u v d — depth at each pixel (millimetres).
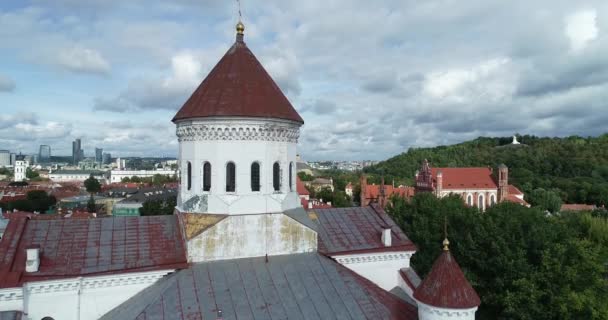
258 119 27141
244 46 30266
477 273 52531
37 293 23141
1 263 22766
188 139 28500
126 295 24969
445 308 21969
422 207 68500
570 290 44469
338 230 33125
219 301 23250
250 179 27531
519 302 45312
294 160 30250
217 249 26406
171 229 28484
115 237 26938
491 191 140625
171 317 21828
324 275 26250
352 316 23562
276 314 23000
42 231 26266
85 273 23797
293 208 29516
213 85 28391
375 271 31750
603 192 159500
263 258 27203
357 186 173875
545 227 51688
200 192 27750
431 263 57844
